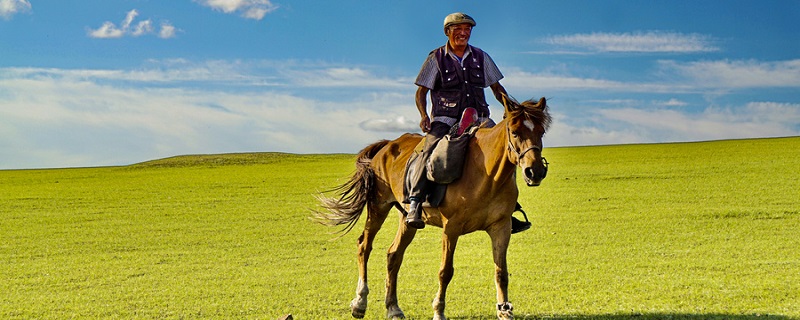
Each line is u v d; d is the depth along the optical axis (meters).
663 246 12.54
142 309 8.82
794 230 13.88
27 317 8.56
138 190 29.16
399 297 8.95
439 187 6.81
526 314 7.67
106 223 18.95
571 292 8.89
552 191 22.67
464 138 6.75
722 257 11.13
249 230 16.88
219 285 10.35
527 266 10.94
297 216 19.45
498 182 6.39
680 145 46.12
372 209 8.16
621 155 38.53
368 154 8.39
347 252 13.39
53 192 29.50
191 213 20.67
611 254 11.88
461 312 7.96
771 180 23.03
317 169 39.50
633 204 18.92
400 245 7.64
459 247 13.16
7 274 11.92
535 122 6.00
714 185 22.52
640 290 8.84
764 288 8.54
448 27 7.28
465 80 7.27
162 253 13.83
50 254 14.07
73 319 8.40
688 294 8.44
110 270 12.01
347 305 8.73
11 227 18.64
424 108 7.35
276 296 9.36
